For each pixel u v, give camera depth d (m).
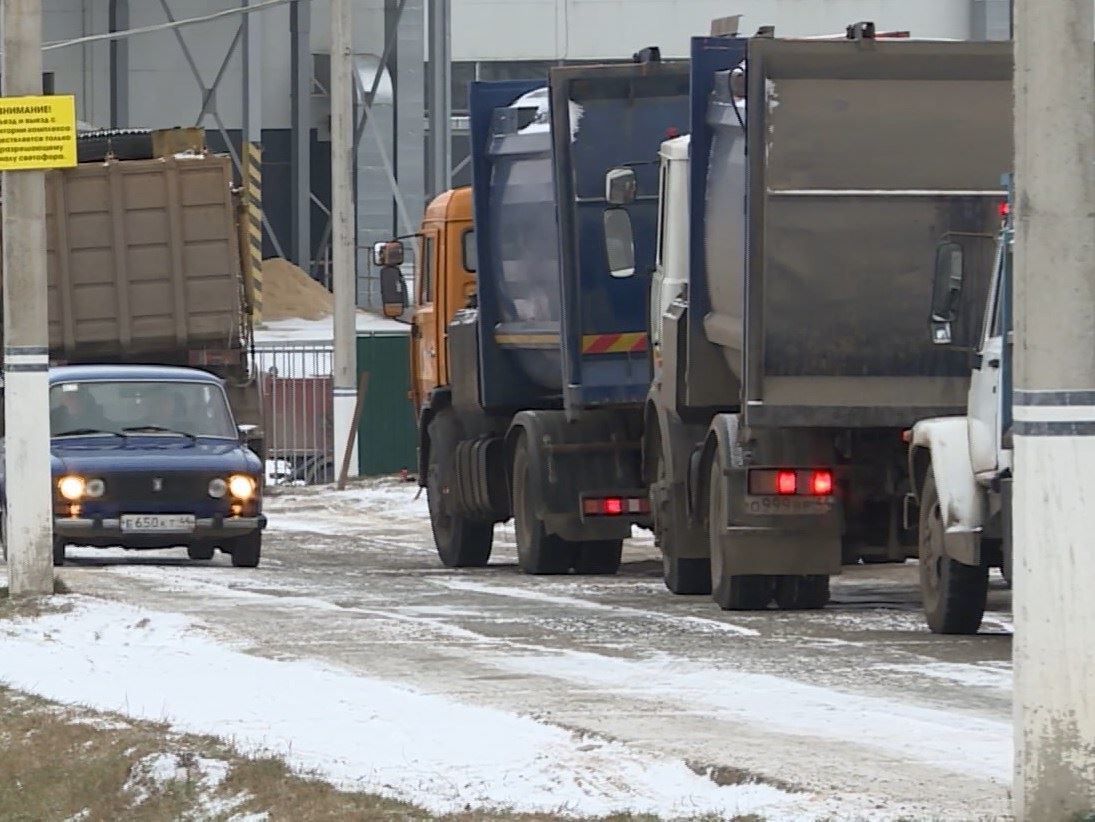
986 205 58.97
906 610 64.31
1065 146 31.08
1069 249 31.14
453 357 87.75
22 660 51.72
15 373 64.44
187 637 55.06
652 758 36.34
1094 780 30.97
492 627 57.94
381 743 38.62
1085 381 31.19
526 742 38.22
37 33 63.84
